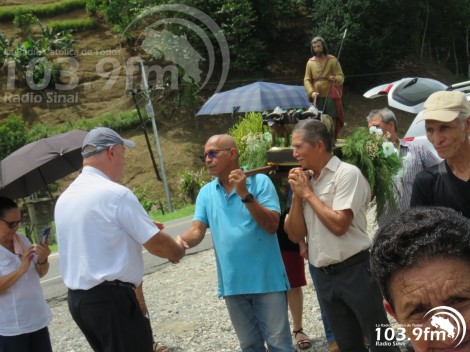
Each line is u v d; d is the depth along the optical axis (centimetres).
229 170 398
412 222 134
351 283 355
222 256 398
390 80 3008
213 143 397
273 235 396
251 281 389
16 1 3453
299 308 496
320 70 752
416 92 937
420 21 3150
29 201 1370
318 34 2798
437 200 306
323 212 350
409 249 130
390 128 453
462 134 294
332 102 745
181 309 652
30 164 439
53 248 1209
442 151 296
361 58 2870
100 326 346
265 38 3039
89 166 365
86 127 2792
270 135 480
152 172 2608
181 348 541
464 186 297
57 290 830
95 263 346
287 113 427
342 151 417
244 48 2855
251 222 391
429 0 3231
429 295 128
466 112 295
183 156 2664
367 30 2866
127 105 2942
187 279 773
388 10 2838
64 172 478
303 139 360
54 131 2792
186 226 1253
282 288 392
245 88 910
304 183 360
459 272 128
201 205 414
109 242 348
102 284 346
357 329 375
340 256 355
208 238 984
